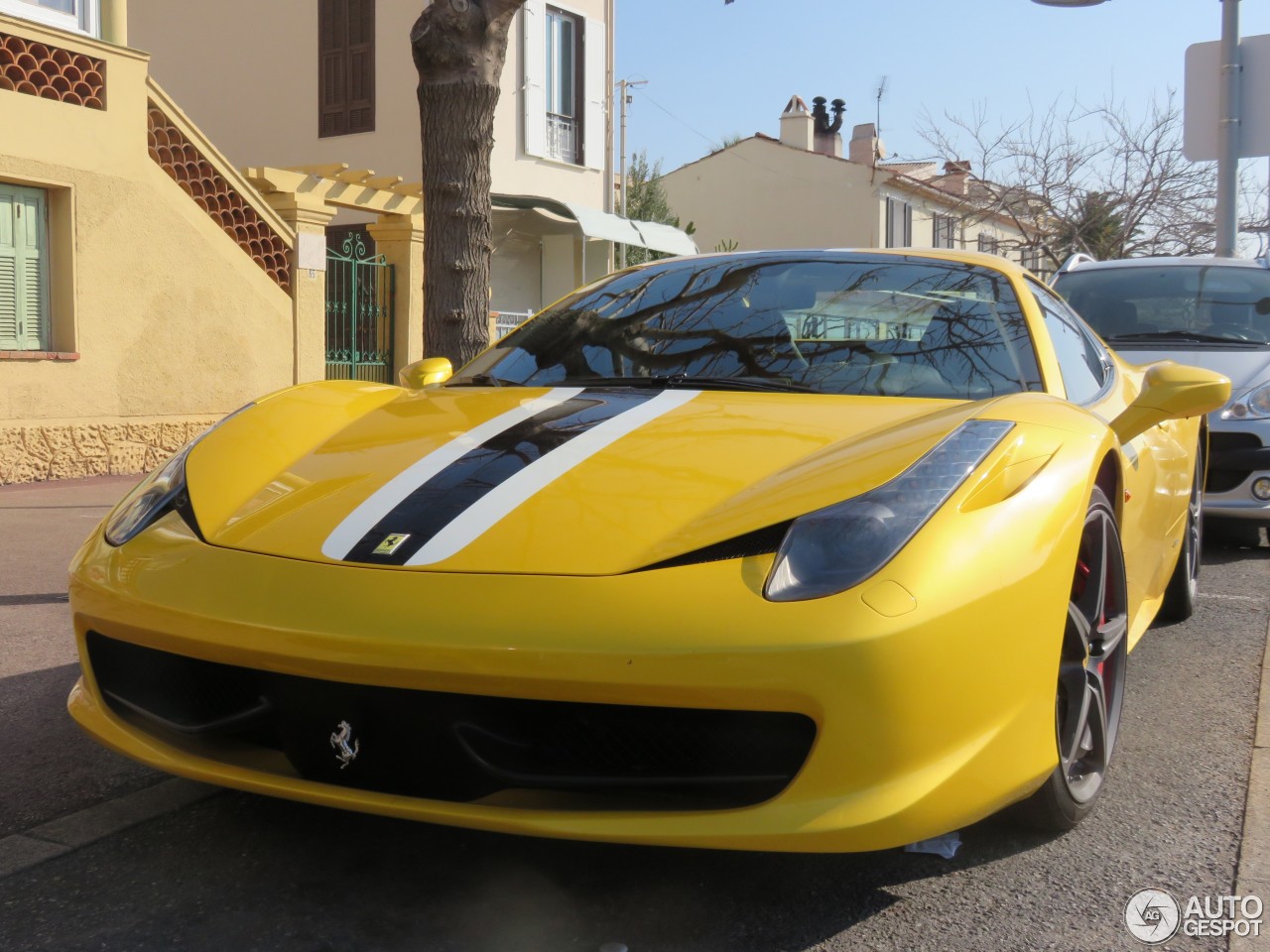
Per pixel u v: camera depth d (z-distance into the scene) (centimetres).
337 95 1548
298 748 212
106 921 212
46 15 958
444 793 205
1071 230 1884
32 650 391
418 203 1236
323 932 209
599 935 209
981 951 205
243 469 262
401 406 302
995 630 205
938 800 197
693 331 319
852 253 351
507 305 1694
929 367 290
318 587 210
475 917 215
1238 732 323
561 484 231
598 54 1719
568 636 192
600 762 205
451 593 202
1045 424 243
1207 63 916
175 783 278
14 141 808
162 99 948
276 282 1070
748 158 3169
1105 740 264
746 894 225
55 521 666
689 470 232
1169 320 659
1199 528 464
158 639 218
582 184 1717
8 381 820
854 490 214
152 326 928
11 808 262
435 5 508
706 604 194
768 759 200
